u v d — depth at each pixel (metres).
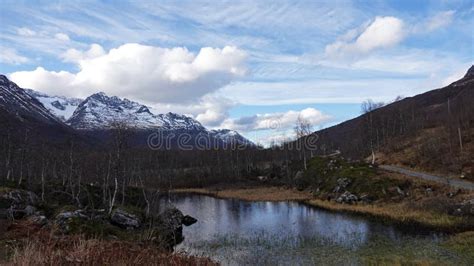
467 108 109.44
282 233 43.72
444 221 42.75
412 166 78.50
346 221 48.81
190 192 98.38
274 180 108.00
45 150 81.62
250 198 80.81
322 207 62.88
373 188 62.22
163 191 98.00
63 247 16.47
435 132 97.94
